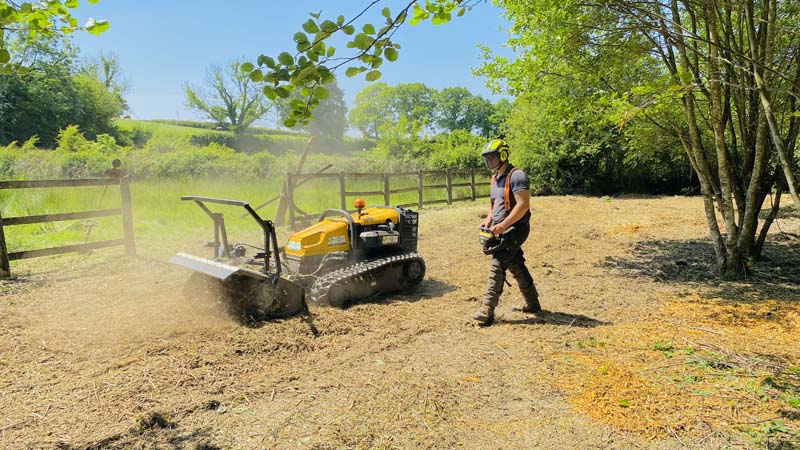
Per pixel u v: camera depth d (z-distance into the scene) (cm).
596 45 611
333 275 491
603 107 689
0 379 332
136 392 316
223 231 553
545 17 651
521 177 445
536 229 1016
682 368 357
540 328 448
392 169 2222
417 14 244
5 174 1498
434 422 287
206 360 362
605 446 262
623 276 645
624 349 396
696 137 627
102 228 905
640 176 1775
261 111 5750
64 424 279
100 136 2669
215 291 467
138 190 1306
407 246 577
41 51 3688
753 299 528
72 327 423
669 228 1002
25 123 3691
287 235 893
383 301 520
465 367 363
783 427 274
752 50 341
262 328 423
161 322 433
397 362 372
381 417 292
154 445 261
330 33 205
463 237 932
